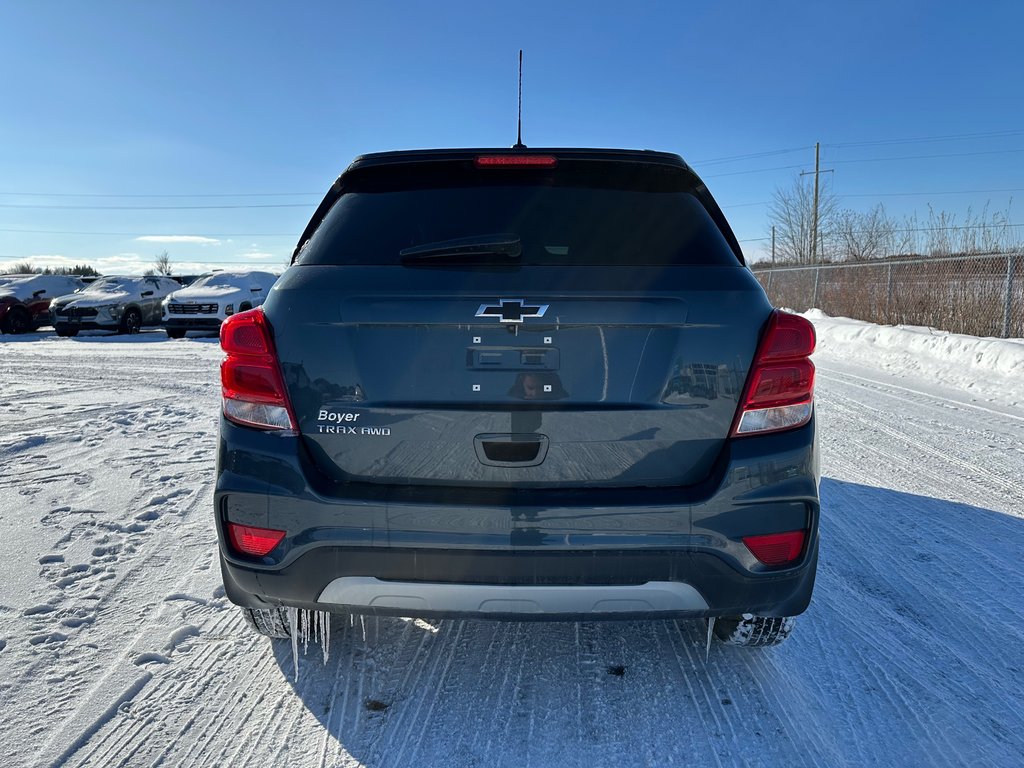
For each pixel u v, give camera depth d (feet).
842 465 16.56
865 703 7.40
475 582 6.42
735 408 6.50
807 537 6.63
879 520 12.89
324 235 7.21
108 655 8.27
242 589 6.89
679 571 6.44
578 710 7.27
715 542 6.39
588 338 6.39
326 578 6.55
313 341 6.52
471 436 6.44
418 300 6.39
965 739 6.82
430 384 6.44
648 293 6.42
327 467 6.59
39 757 6.49
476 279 6.48
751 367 6.50
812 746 6.72
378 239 7.06
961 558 11.19
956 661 8.23
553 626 9.02
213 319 52.70
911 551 11.48
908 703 7.40
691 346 6.43
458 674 7.92
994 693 7.60
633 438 6.45
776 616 6.97
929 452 17.75
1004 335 33.45
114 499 14.12
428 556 6.39
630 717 7.16
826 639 8.70
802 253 114.62
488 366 6.39
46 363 38.14
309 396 6.54
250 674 7.91
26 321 61.77
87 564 10.88
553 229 7.07
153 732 6.88
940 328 38.86
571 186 7.42
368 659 8.22
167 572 10.63
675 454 6.49
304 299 6.57
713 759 6.54
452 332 6.40
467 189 7.43
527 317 6.34
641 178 7.57
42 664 8.05
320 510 6.42
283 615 7.84
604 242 6.98
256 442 6.58
